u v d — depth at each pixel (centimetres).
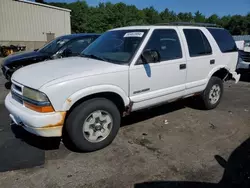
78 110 308
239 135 387
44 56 669
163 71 382
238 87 755
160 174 280
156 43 379
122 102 350
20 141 360
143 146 348
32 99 292
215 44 485
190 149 339
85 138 319
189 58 425
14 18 2048
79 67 322
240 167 295
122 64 340
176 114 484
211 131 402
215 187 257
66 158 315
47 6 2319
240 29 7775
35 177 274
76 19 5256
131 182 266
